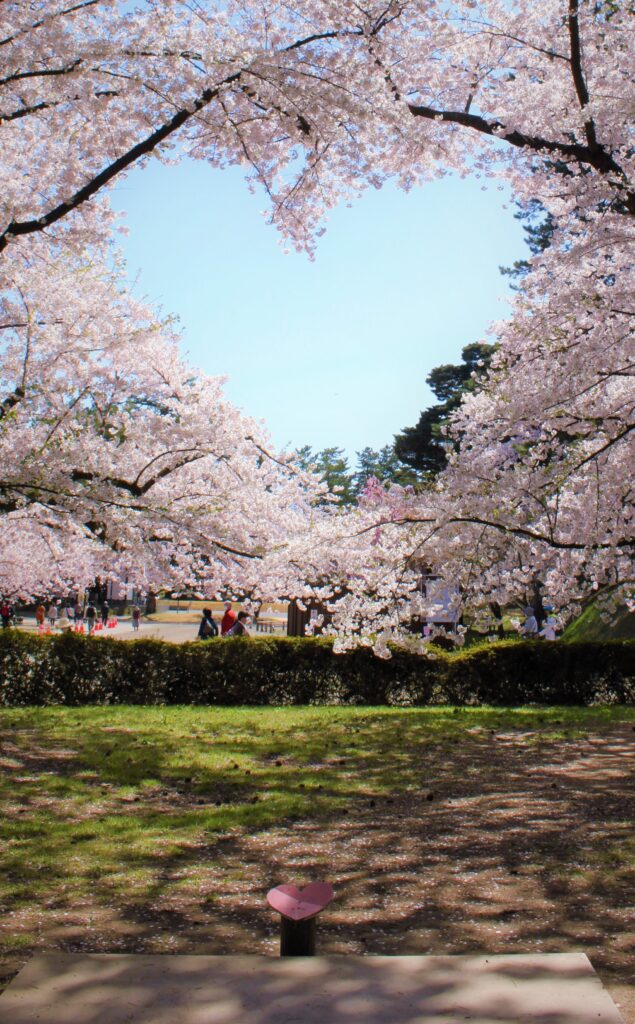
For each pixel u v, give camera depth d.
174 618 45.66
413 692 14.60
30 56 6.94
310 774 8.48
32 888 5.13
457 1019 2.29
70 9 7.17
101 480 8.93
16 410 9.28
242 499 10.27
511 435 10.08
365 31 7.34
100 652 14.24
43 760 9.03
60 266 10.05
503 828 6.51
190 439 9.42
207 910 4.82
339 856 5.83
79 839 6.15
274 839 6.24
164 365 10.53
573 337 9.33
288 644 14.57
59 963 2.66
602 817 6.81
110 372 9.95
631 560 9.66
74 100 7.34
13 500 8.69
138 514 9.05
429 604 9.32
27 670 14.00
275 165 8.27
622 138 7.99
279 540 10.30
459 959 2.70
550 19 8.38
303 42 7.36
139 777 8.21
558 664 14.73
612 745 10.30
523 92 8.88
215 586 10.72
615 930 4.43
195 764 8.86
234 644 14.46
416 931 4.48
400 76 8.08
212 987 2.48
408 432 43.28
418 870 5.52
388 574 9.38
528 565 9.50
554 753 9.77
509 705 14.54
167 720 11.97
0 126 7.89
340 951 4.22
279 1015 2.31
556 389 8.70
